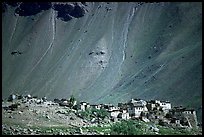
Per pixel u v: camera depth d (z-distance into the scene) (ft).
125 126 635.25
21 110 620.08
